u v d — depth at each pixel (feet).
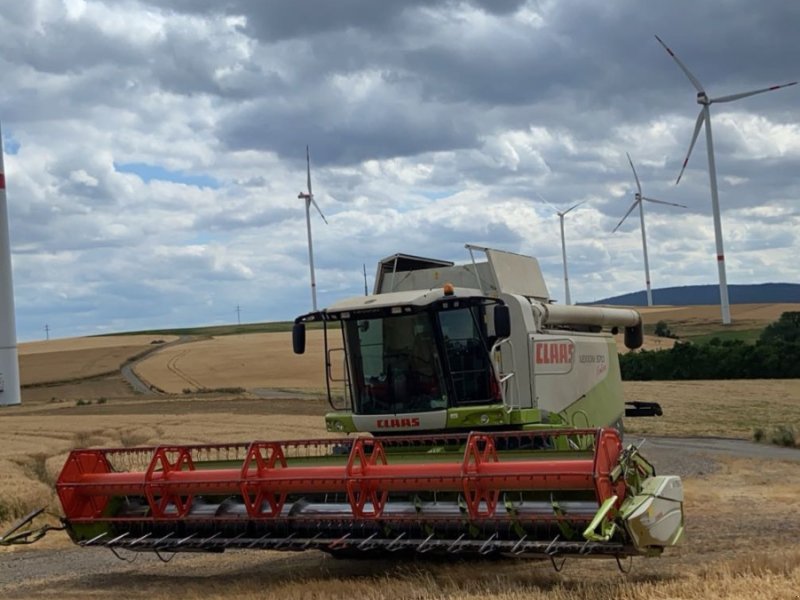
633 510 35.94
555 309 60.44
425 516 40.01
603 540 34.60
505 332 48.19
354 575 43.75
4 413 242.17
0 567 53.16
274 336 540.93
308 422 178.50
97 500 47.14
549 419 54.90
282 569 47.60
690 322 459.73
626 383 270.05
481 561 44.86
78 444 136.56
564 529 37.99
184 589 43.27
